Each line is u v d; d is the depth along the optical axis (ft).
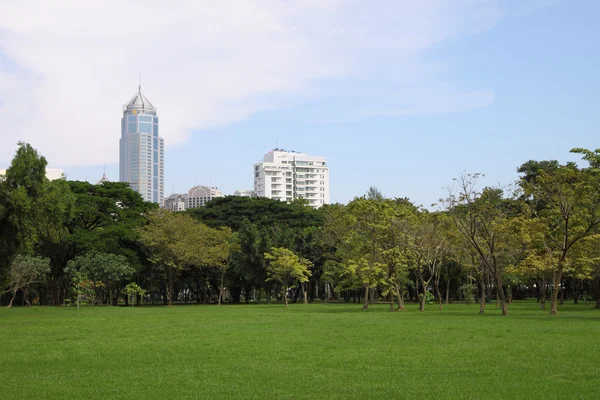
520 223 148.56
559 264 146.61
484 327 104.32
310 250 294.87
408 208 203.21
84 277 237.66
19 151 168.96
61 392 48.85
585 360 62.28
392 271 187.32
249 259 283.79
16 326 119.55
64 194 231.91
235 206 357.82
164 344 80.43
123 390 49.47
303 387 49.85
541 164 254.06
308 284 329.11
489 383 50.65
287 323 119.96
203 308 230.27
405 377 53.98
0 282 173.78
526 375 54.13
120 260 248.32
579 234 147.95
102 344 81.82
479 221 158.20
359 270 192.65
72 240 257.34
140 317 151.53
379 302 303.89
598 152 136.98
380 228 183.01
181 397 46.62
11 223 164.14
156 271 297.12
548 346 73.77
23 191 161.27
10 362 65.05
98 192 286.05
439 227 183.11
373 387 49.55
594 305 231.30
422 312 170.50
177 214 300.20
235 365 61.36
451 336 87.81
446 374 55.36
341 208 254.68
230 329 104.68
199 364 62.44
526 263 158.30
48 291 319.88
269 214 362.33
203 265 276.62
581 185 139.95
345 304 274.98
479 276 214.90
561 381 51.19
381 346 75.97
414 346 75.61
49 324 125.59
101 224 282.15
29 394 48.19
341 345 77.41
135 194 300.81
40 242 257.14
